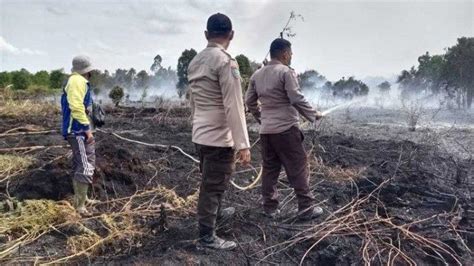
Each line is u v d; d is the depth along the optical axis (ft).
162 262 12.40
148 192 18.04
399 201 17.37
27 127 33.86
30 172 19.29
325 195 18.20
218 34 12.92
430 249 13.70
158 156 24.32
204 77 12.73
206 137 12.84
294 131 15.26
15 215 15.29
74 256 12.80
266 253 13.37
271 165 15.78
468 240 14.46
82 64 15.90
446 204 17.07
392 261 12.94
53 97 53.62
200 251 13.11
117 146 24.20
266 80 15.24
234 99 12.34
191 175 21.07
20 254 13.03
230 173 13.29
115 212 16.29
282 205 17.21
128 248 13.39
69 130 15.65
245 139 12.44
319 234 14.20
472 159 24.41
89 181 15.93
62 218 15.03
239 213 15.79
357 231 14.46
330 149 26.20
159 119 40.40
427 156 24.73
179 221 15.46
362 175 20.38
